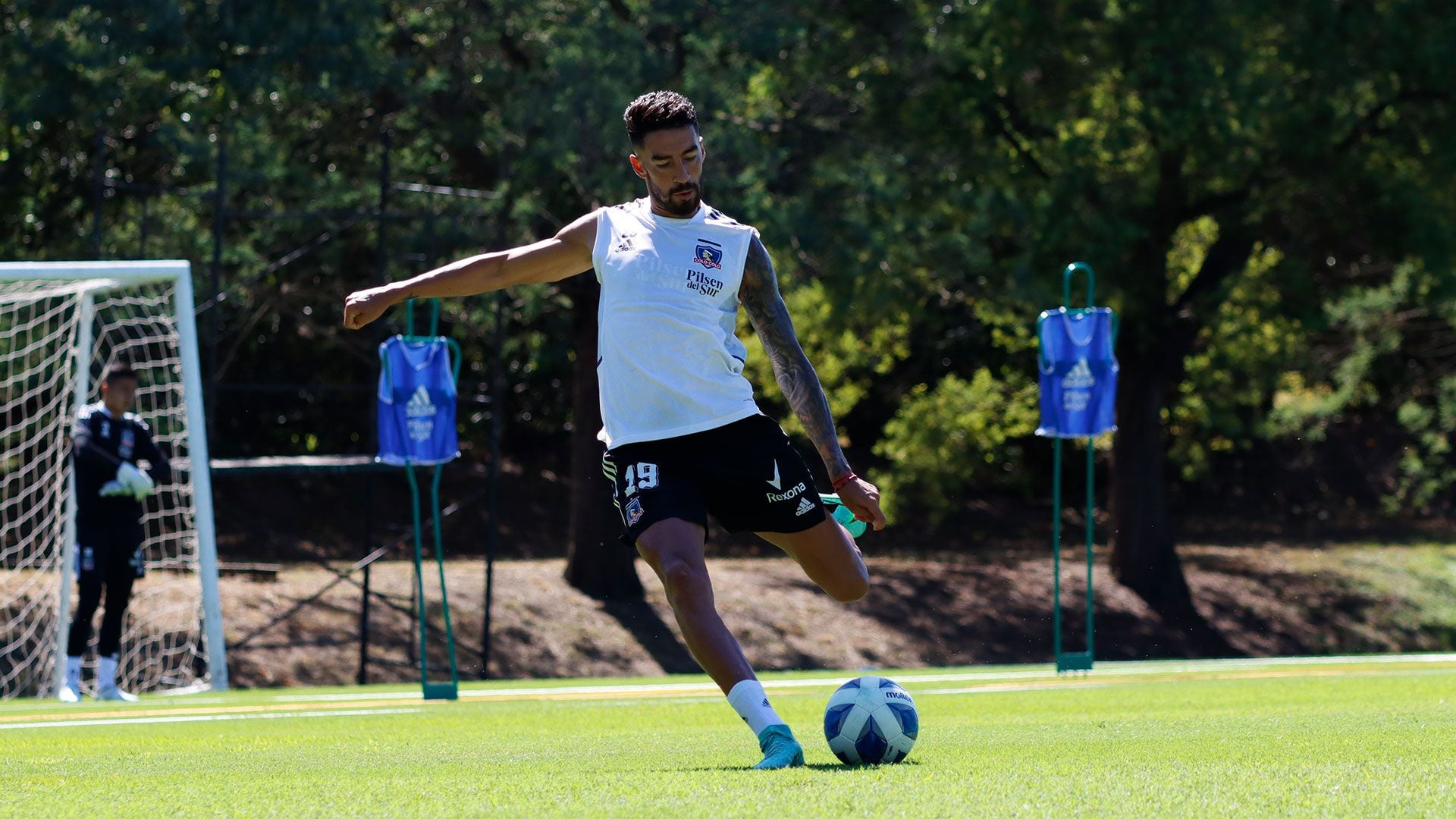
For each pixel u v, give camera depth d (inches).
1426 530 4355.3
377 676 2476.6
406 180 2790.4
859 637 3019.2
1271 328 3410.4
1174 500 4707.2
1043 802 364.5
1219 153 2837.1
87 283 1813.5
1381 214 2960.1
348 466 2272.4
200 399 1736.0
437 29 2699.3
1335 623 3398.1
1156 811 350.0
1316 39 2847.0
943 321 3440.0
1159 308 3125.0
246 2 2337.6
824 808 354.9
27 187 2876.5
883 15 2854.3
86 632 1536.7
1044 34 2839.6
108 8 2294.5
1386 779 412.2
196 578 2511.1
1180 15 2775.6
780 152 2527.1
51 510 2447.1
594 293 2834.6
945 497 3713.1
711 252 552.4
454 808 378.3
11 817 386.6
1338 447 4687.5
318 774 522.9
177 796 429.1
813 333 3326.8
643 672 2719.0
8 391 2456.9
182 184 2839.6
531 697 1235.2
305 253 2775.6
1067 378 1403.8
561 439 4594.0
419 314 2760.8
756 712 499.8
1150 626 3240.7
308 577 2871.6
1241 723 708.0
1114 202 2947.8
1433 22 2878.9
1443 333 4128.9
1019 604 3297.2
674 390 544.4
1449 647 3361.2
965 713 900.0
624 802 375.2
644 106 546.3
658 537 529.7
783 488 550.3
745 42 2493.8
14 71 2351.1
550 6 2625.5
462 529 3794.3
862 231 2586.1
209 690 1736.0
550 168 2487.7
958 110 2893.7
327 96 2422.5
